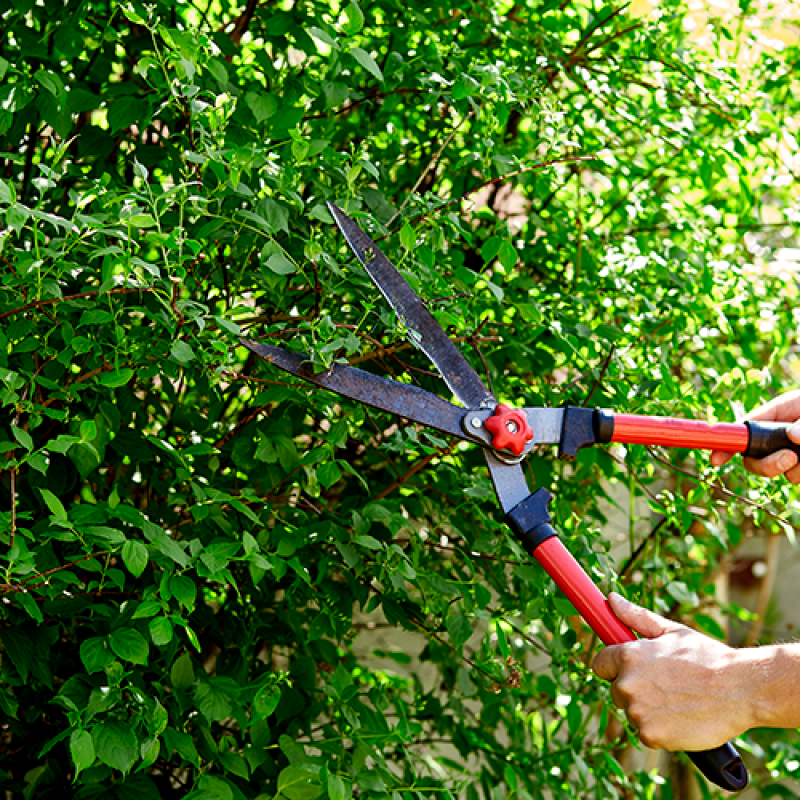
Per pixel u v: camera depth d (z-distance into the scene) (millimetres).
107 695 1354
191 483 1513
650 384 1923
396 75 1869
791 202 2408
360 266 1561
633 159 2422
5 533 1351
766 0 2471
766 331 2139
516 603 1949
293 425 1868
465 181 2100
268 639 1928
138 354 1521
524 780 2051
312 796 1507
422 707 2094
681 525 2203
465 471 2062
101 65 1910
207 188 1613
